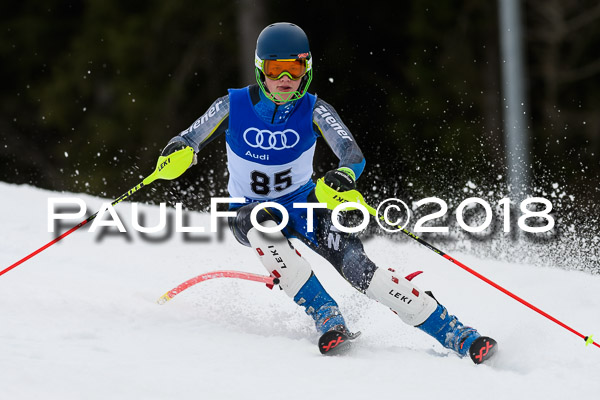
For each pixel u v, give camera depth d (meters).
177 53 58.19
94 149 58.34
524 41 54.59
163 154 12.16
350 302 14.94
